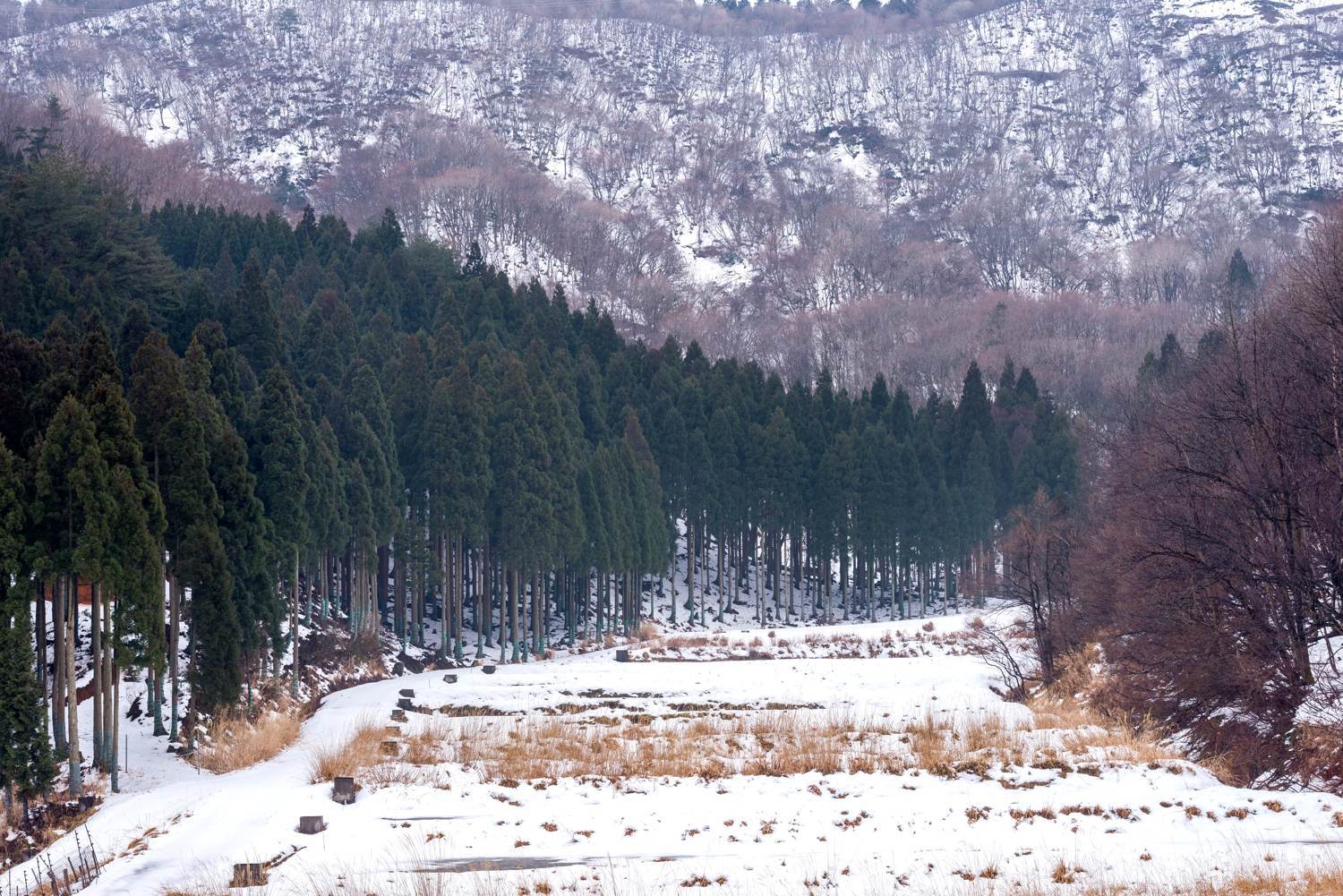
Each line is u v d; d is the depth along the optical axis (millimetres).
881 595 122000
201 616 43562
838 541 116625
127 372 65375
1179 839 22078
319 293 101750
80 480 37094
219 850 23688
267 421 58031
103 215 87312
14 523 35750
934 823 24156
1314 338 41688
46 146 129375
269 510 57125
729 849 22641
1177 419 46250
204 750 40000
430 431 78938
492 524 81312
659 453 112062
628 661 73625
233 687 43719
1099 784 27359
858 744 37250
